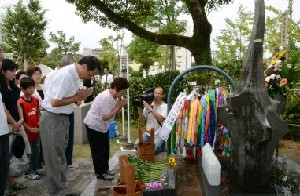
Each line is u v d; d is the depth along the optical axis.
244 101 3.80
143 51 19.31
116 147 7.60
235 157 3.93
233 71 9.90
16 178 5.60
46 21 24.55
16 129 4.71
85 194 4.52
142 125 7.73
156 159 5.43
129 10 11.81
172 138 5.11
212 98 4.57
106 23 11.98
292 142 7.99
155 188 3.83
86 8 11.32
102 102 4.87
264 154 3.86
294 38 11.91
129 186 3.55
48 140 4.28
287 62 6.65
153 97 6.09
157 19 14.41
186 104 4.73
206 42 11.52
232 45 20.55
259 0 3.78
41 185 5.25
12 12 23.36
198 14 11.17
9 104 4.86
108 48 22.75
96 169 5.11
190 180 4.06
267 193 3.68
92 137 5.02
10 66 4.83
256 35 3.80
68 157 5.94
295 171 4.30
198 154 4.67
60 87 4.16
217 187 3.60
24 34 23.72
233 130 3.89
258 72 3.82
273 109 3.85
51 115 4.29
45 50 29.11
